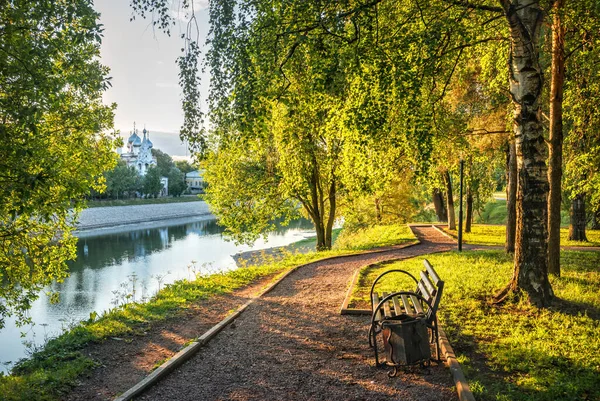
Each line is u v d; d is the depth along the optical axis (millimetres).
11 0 8266
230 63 7238
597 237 24266
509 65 7887
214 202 25703
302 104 8602
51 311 24016
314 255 19094
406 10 8781
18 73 8234
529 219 7695
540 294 7574
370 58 7496
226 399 4734
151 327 7770
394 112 8695
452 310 7574
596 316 6930
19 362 6312
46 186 8859
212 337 6957
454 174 22406
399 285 10008
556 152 10266
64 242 14688
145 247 50375
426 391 4699
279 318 8078
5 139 8250
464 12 8125
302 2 6719
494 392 4551
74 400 4777
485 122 16891
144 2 7137
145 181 103812
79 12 8625
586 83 11781
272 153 24125
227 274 13992
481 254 15273
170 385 5125
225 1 7000
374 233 33281
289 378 5266
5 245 12938
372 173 10734
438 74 9477
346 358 5863
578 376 4871
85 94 12258
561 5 8516
